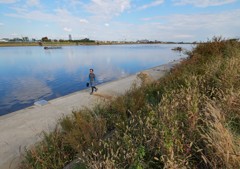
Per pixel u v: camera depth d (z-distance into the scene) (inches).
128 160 94.1
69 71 848.9
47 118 243.0
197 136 96.7
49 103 303.3
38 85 584.1
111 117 182.4
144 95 223.5
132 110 183.8
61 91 513.7
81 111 206.4
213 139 84.5
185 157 86.0
